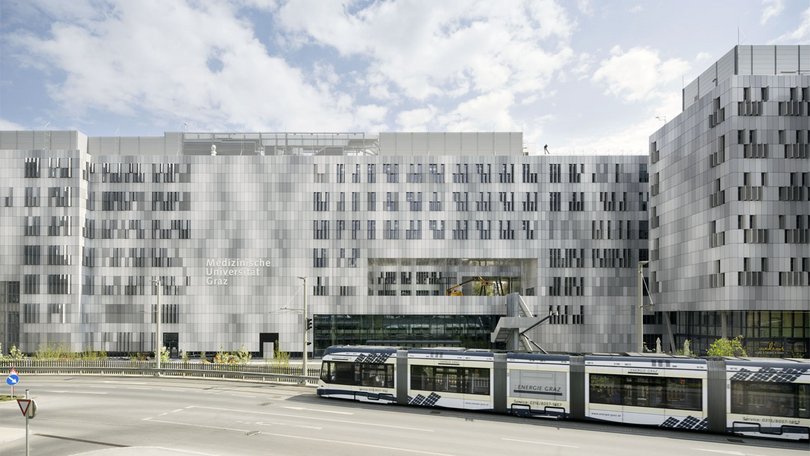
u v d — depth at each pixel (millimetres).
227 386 40594
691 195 70312
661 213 78438
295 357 81812
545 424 26281
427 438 23047
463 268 88188
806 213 60969
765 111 62062
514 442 22516
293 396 35156
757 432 23734
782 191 61250
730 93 62531
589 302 84062
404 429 24828
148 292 81500
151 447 20828
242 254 82375
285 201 83312
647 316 84125
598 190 85438
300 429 24750
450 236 83938
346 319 82562
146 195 82562
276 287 82312
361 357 32562
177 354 80875
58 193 78625
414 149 86875
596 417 26391
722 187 63625
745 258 60938
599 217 85062
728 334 64625
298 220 83125
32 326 76812
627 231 85000
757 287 60438
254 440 22516
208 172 83125
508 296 56875
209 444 21766
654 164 81125
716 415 24328
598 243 84750
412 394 30594
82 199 79562
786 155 61594
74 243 78188
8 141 81688
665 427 25328
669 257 75875
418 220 84000
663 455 20797
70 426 25469
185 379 45406
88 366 49938
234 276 82062
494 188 84812
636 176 85750
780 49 68688
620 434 24312
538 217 84625
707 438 23812
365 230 83562
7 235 78125
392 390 31172
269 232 82875
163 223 82375
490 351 29688
